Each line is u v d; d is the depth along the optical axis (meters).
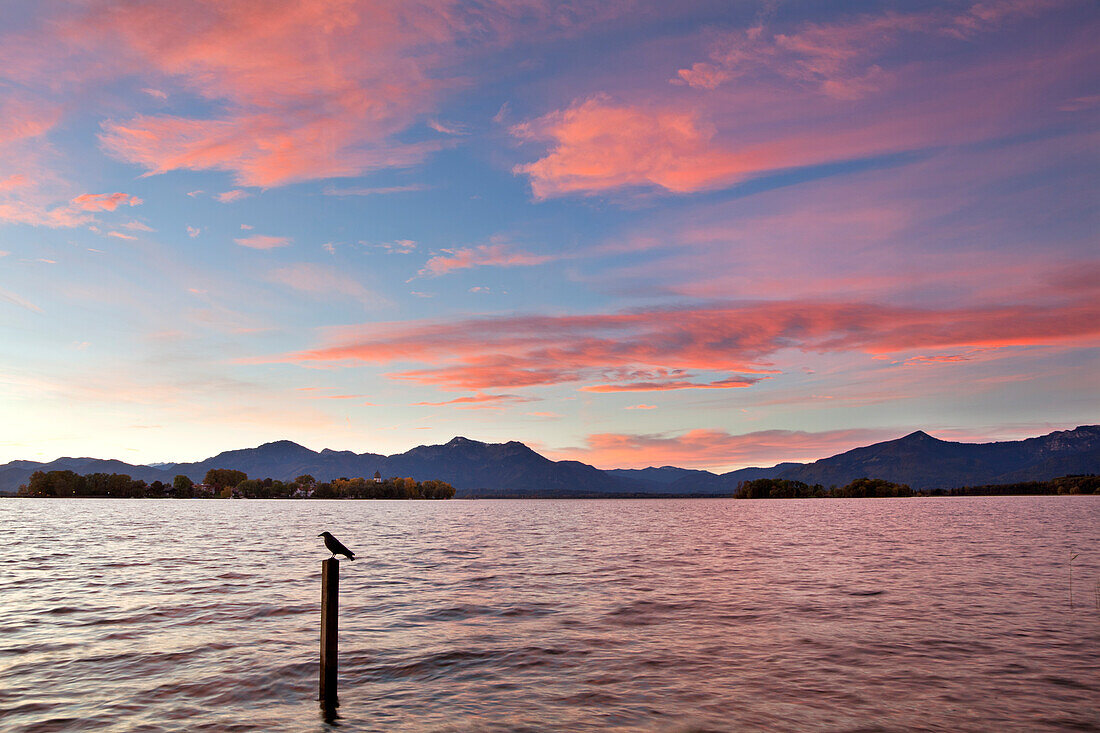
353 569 40.00
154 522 107.50
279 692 15.88
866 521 107.50
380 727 13.66
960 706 14.77
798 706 14.81
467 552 52.97
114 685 16.31
